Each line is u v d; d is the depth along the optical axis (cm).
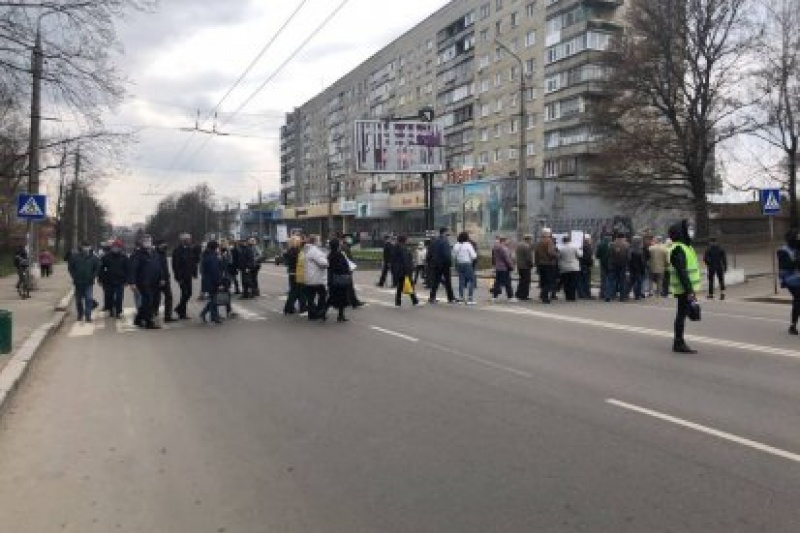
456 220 5588
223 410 787
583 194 5194
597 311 1755
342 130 11925
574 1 6562
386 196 8119
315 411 771
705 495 508
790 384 883
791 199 4394
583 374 952
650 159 4272
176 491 539
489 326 1459
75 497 533
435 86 9025
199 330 1519
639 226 5122
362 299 2156
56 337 1460
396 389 874
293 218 10819
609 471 562
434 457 604
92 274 1770
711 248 2244
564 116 6738
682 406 772
